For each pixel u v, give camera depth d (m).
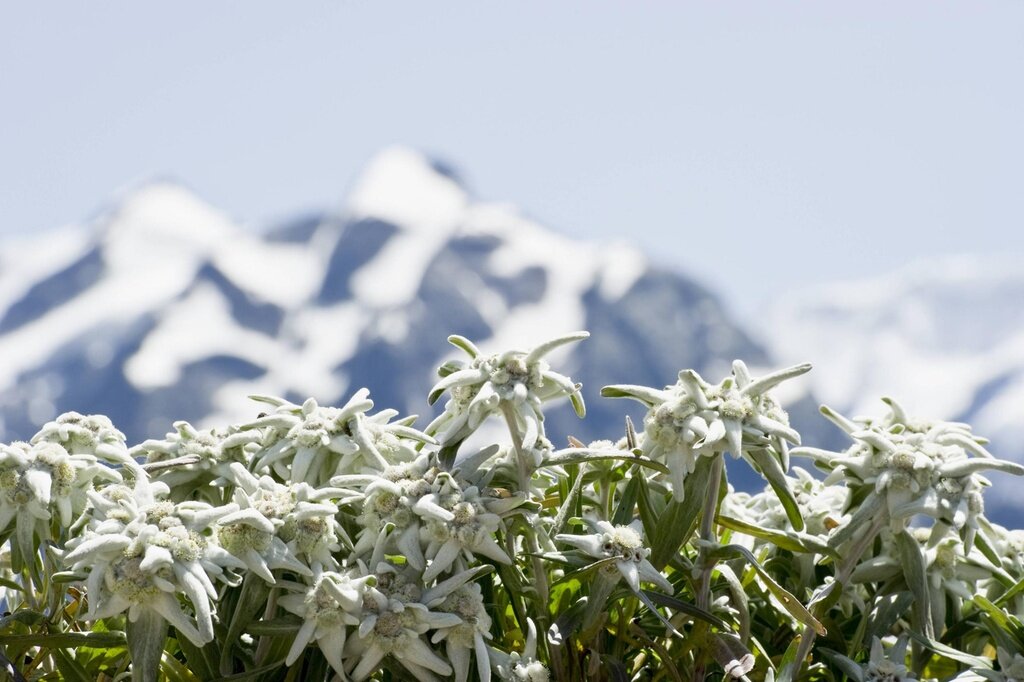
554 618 2.65
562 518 2.63
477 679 2.46
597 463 2.78
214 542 2.25
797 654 2.60
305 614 2.29
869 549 2.94
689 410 2.51
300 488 2.37
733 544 2.52
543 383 2.52
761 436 2.52
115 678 2.54
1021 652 2.69
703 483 2.58
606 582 2.43
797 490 3.18
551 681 2.54
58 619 2.55
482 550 2.35
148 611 2.19
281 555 2.28
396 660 2.36
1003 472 2.44
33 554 2.43
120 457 2.59
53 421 2.62
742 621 2.65
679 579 2.82
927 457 2.53
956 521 2.43
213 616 2.34
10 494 2.41
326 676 2.47
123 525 2.20
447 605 2.33
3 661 2.36
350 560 2.46
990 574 2.89
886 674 2.57
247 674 2.32
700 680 2.63
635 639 2.63
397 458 2.69
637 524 2.77
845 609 2.96
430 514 2.31
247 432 2.70
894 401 2.96
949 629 2.89
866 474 2.59
